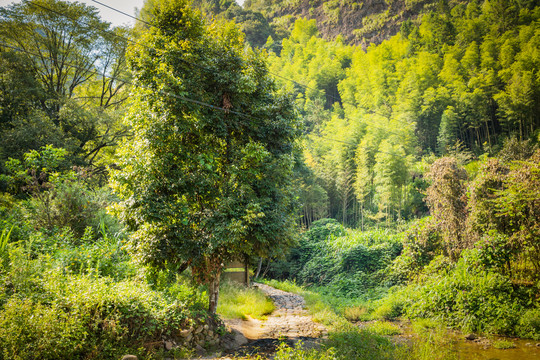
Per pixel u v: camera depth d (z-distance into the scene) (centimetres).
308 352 633
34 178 1152
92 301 601
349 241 2167
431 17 7981
